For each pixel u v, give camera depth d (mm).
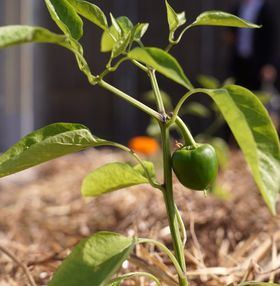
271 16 3004
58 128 469
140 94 3619
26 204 1496
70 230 1216
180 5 3516
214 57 3555
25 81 2176
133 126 3648
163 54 408
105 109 3592
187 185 463
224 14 490
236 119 411
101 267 421
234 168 1841
